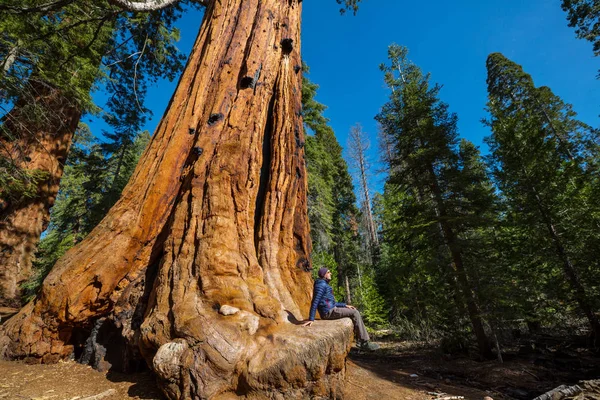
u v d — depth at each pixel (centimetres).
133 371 496
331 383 395
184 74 797
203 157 611
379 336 1769
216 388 369
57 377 471
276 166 689
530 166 1195
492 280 1007
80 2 1094
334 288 1988
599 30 1222
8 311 1120
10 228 1291
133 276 575
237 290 462
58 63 1091
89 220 1823
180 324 415
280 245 644
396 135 1440
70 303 522
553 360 934
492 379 793
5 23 860
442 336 1236
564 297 1062
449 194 1231
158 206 623
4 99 980
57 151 1433
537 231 1159
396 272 1275
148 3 838
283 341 392
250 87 703
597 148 1864
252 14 812
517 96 2598
